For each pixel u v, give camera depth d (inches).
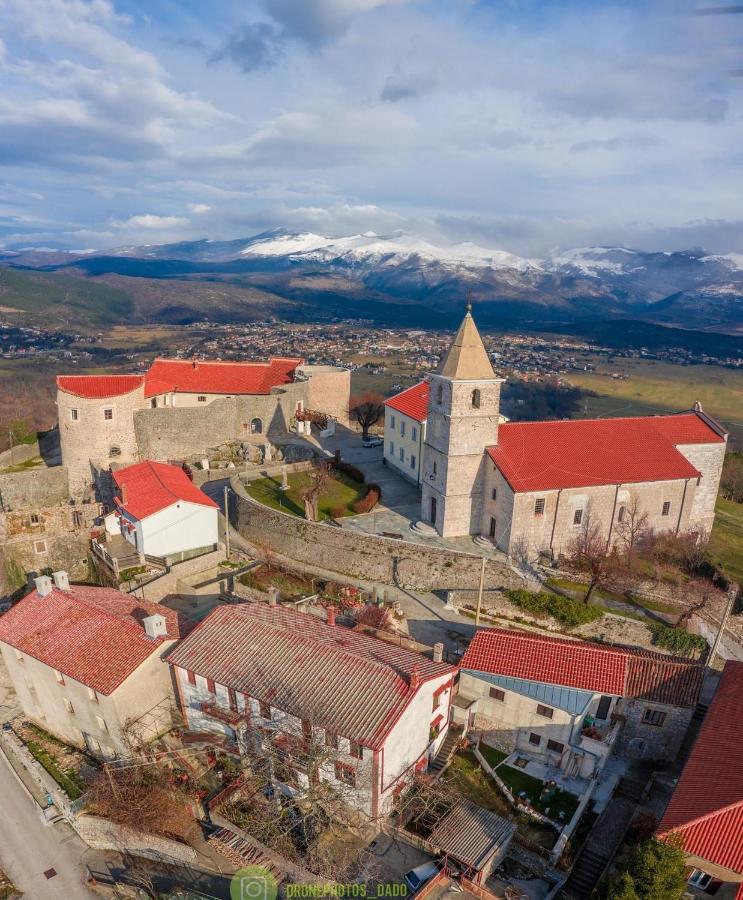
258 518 2338.8
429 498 2239.2
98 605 1769.2
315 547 2172.7
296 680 1400.1
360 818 1328.7
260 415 3161.9
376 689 1347.2
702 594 1990.7
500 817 1347.2
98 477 2721.5
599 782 1497.3
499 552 2085.4
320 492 2374.5
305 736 1344.7
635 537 2198.6
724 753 1296.8
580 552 2041.1
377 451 3115.2
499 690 1549.0
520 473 2037.4
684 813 1167.0
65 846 1498.5
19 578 2507.4
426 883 1185.4
